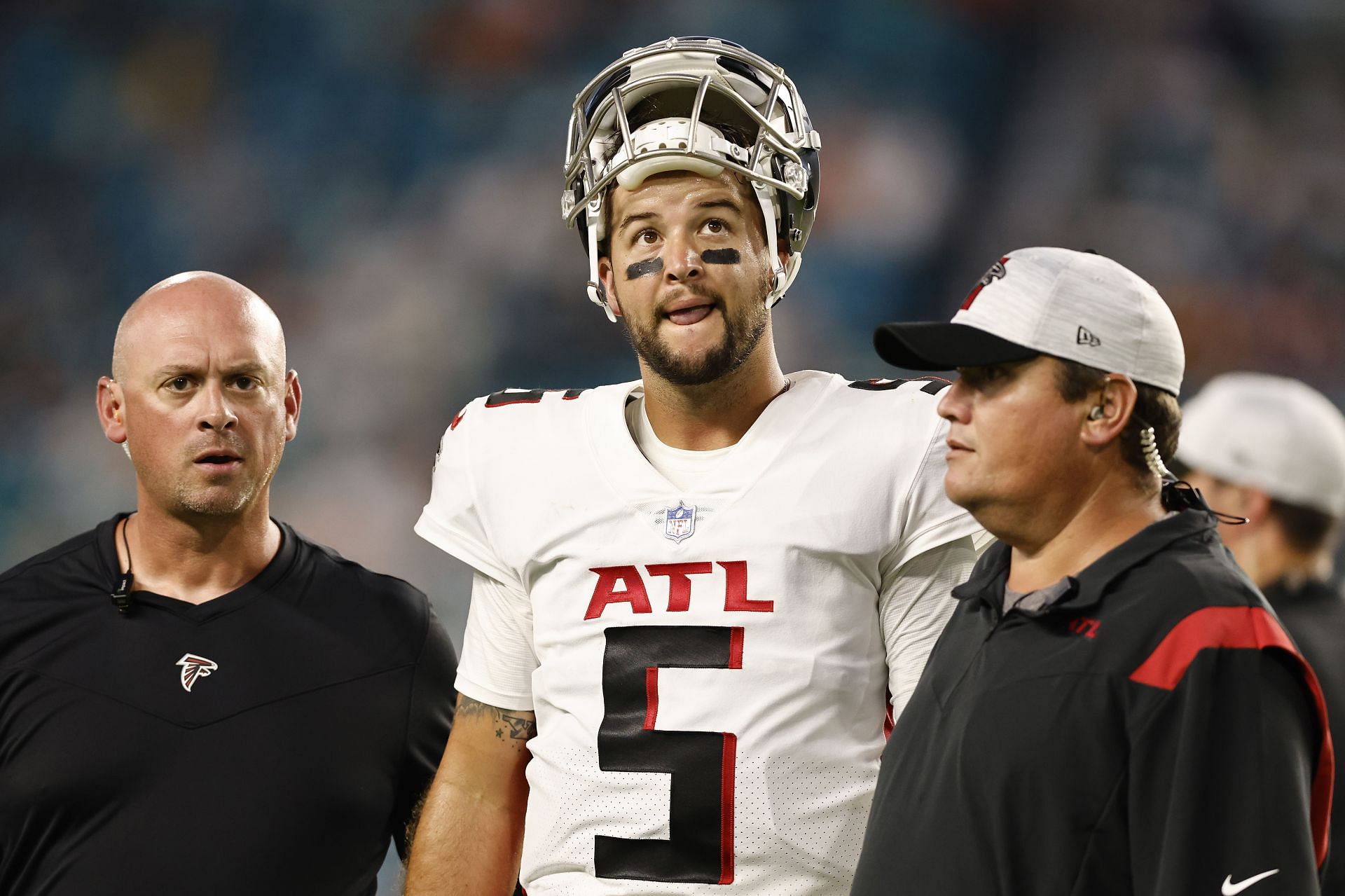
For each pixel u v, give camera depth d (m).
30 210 39.81
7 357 38.00
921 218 39.12
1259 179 39.28
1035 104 39.94
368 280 38.97
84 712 7.49
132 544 8.09
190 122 40.69
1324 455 9.37
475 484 7.65
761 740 6.63
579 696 7.01
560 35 41.25
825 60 40.75
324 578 8.22
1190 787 4.96
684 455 7.29
